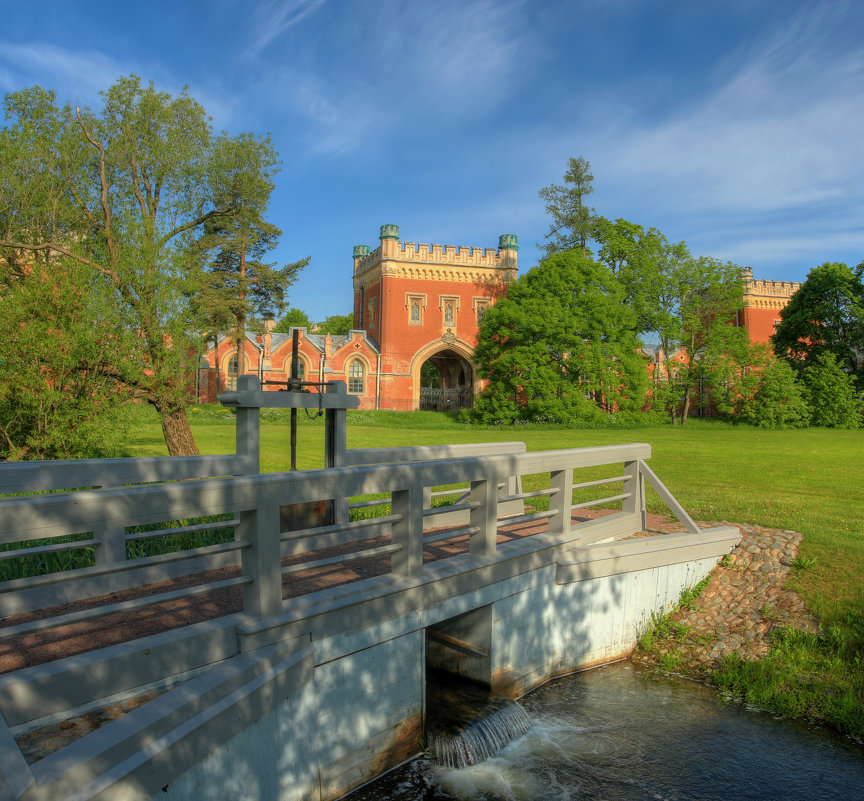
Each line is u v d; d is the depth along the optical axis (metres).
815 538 9.10
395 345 51.16
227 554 5.68
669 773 5.22
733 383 46.34
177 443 16.33
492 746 5.36
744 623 7.57
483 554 5.81
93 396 14.55
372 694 4.76
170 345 15.16
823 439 31.83
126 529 7.14
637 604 7.64
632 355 43.09
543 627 6.67
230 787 3.47
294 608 4.12
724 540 8.69
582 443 27.33
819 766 5.35
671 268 47.00
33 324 13.17
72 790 2.55
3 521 2.84
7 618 4.27
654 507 11.16
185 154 17.28
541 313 40.78
